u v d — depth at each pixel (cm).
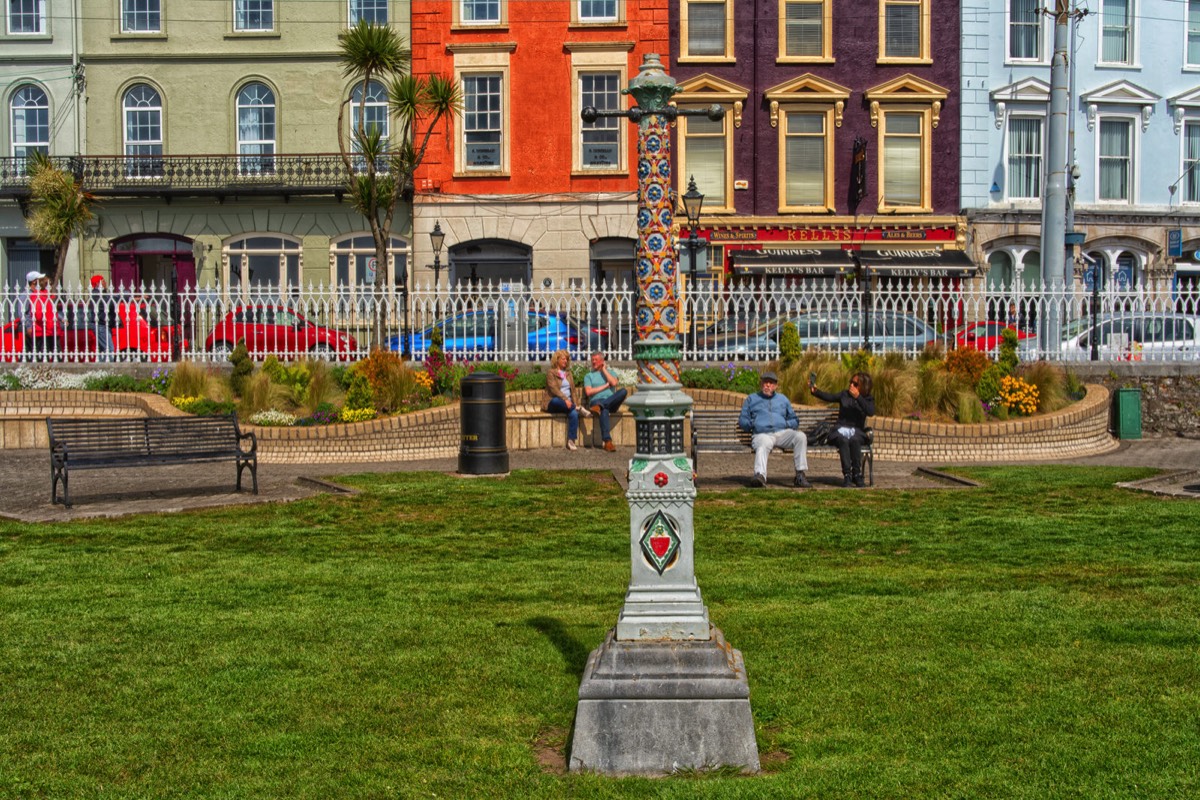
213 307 2195
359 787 568
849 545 1135
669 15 3341
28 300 2203
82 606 894
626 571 1018
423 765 593
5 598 916
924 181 3372
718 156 3366
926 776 570
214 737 631
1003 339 2083
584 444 1980
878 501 1401
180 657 764
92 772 587
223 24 3391
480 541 1157
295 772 586
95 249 3388
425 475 1623
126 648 783
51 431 1345
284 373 2072
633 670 589
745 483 1560
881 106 3359
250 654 770
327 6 3372
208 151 3403
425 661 753
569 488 1490
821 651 769
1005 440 1895
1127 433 2170
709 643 595
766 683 707
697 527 1230
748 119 3359
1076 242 2828
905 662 745
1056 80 2470
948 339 2230
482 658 759
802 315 2217
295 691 700
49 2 3394
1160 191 3497
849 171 3366
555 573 1010
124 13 3409
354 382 1938
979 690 693
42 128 3425
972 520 1266
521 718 658
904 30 3372
